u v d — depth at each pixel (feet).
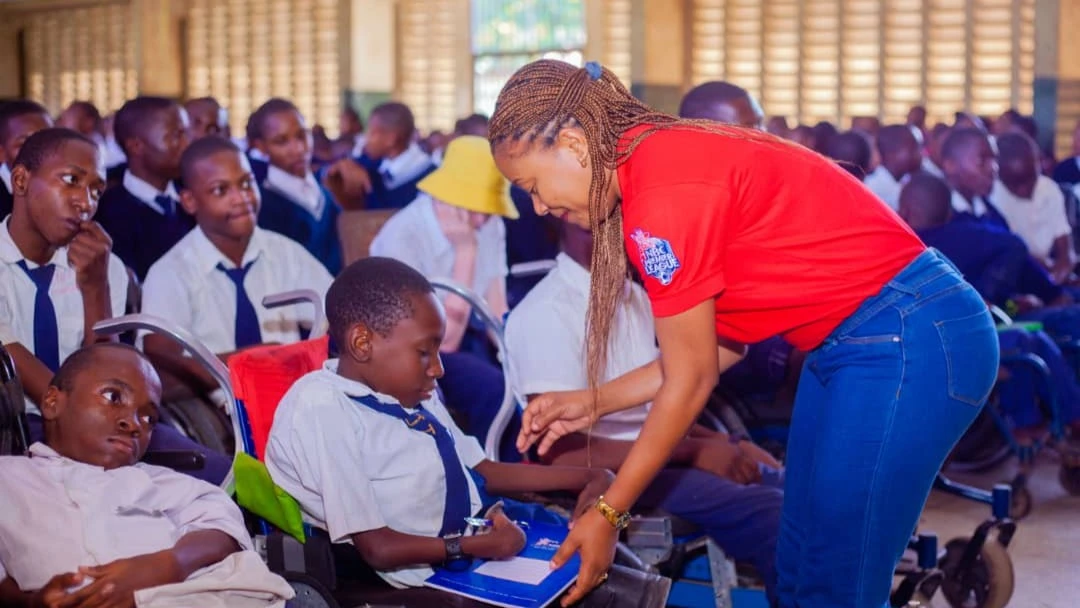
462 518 7.12
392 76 40.91
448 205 12.59
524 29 38.93
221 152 10.36
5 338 8.45
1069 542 12.29
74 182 8.71
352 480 6.64
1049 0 32.17
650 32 36.04
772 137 6.16
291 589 6.43
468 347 13.44
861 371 6.18
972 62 33.68
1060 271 19.22
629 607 6.56
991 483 14.44
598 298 6.48
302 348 7.78
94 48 47.01
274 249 10.86
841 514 6.27
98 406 6.56
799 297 6.18
